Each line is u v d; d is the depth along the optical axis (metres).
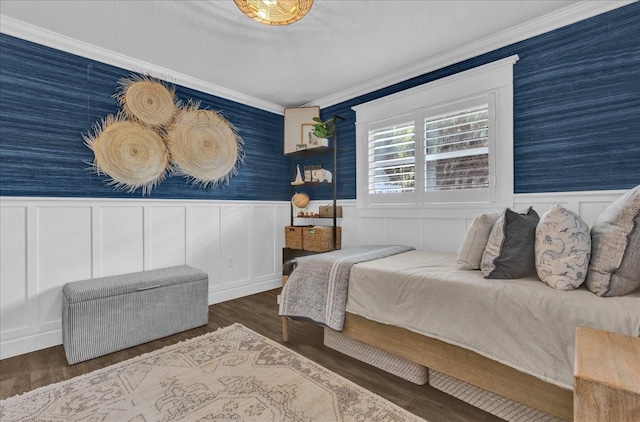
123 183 2.75
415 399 1.63
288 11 1.71
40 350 2.28
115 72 2.71
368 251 2.54
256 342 2.32
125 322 2.26
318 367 1.94
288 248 3.89
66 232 2.45
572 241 1.35
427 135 2.89
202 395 1.65
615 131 2.00
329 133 3.61
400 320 1.72
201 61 2.84
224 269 3.49
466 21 2.26
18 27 2.21
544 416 1.35
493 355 1.38
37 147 2.33
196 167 3.25
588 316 1.18
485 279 1.55
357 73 3.12
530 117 2.33
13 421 1.47
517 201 2.38
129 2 2.00
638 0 1.92
